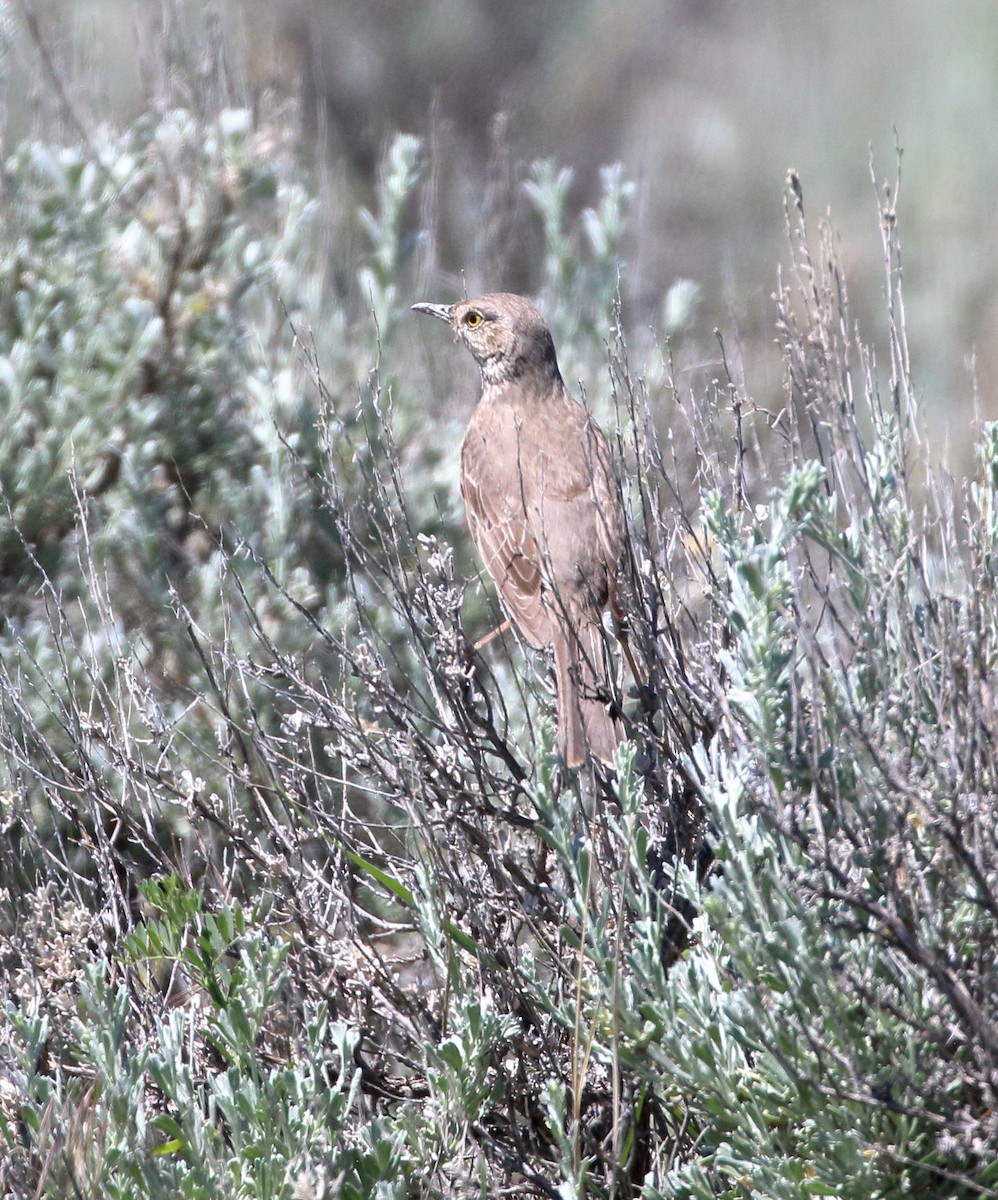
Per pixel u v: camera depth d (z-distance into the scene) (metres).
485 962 7.70
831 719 6.87
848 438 8.04
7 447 11.91
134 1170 6.70
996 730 6.99
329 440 8.73
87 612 11.39
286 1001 7.88
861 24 34.75
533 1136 7.78
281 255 14.05
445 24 27.41
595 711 8.27
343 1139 7.19
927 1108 6.67
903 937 6.36
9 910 8.48
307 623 11.20
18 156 13.55
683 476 11.16
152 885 7.88
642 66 31.62
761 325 16.02
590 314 14.88
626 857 7.02
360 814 10.27
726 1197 7.01
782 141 30.89
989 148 28.39
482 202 19.34
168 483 12.95
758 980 6.60
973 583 7.35
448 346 16.41
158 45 15.25
